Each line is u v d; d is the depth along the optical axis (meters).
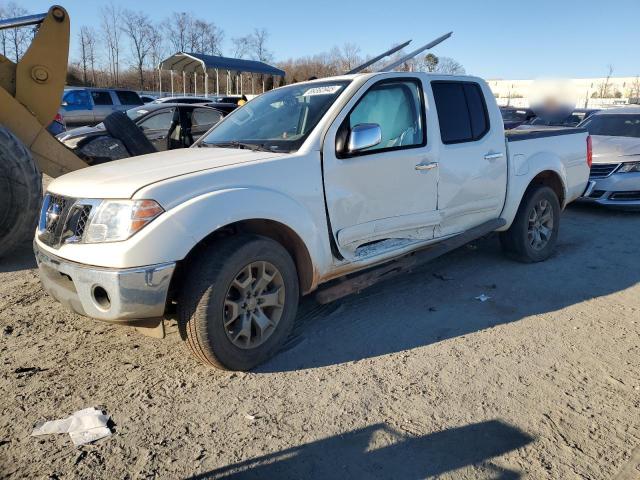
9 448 2.68
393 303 4.58
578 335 3.96
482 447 2.69
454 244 4.72
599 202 8.10
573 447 2.69
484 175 4.91
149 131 9.19
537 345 3.80
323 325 4.14
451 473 2.51
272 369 3.46
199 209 3.07
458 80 4.85
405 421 2.90
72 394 3.16
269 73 20.73
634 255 6.05
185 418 2.93
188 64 20.92
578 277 5.27
